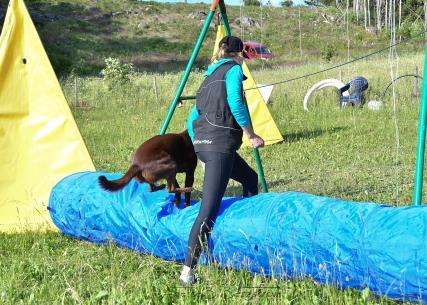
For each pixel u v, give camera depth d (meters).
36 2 60.94
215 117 4.45
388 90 18.86
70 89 25.53
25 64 6.84
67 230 6.09
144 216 5.18
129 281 4.47
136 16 62.09
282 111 17.55
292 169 9.92
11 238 6.11
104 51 52.09
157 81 26.58
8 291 4.45
